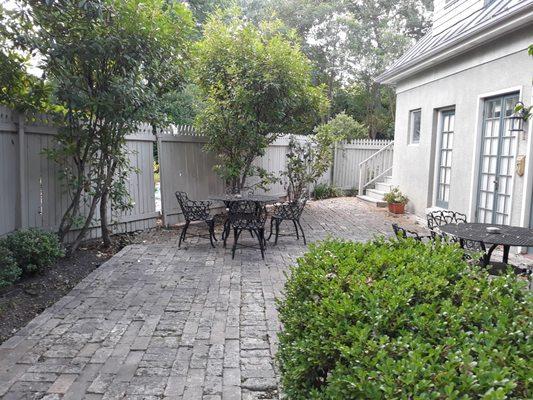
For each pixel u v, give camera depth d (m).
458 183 7.83
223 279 4.99
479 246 4.55
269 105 8.55
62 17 5.07
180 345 3.29
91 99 5.25
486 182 7.11
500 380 1.30
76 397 2.58
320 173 10.47
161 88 6.57
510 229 4.57
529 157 5.90
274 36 9.36
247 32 8.66
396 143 10.81
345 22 20.67
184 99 12.70
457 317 1.78
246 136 8.61
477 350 1.49
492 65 6.79
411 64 8.86
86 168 6.33
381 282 2.08
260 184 9.75
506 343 1.59
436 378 1.33
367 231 8.04
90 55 5.14
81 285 4.68
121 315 3.87
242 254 6.21
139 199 7.66
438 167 8.87
